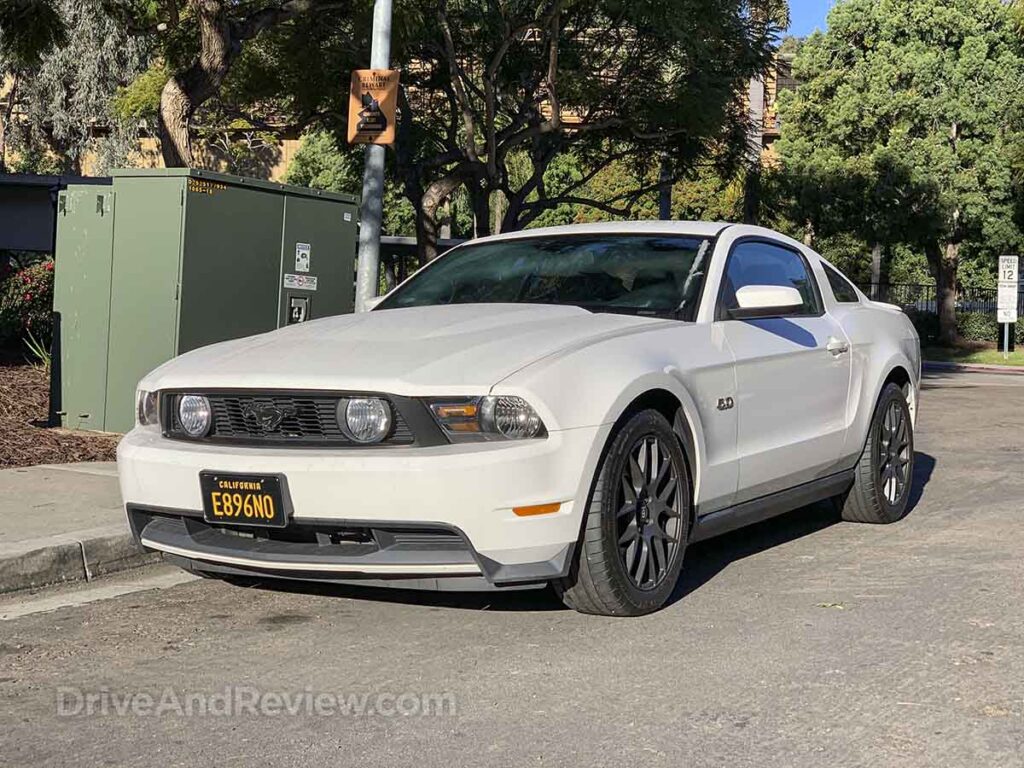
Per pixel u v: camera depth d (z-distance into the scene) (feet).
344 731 11.77
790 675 13.44
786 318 19.72
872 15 112.16
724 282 18.29
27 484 23.34
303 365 15.01
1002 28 110.73
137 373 29.30
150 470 15.31
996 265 138.51
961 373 84.33
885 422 22.33
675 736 11.61
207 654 14.35
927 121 111.04
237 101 67.46
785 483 19.22
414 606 16.46
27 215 66.18
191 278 28.40
